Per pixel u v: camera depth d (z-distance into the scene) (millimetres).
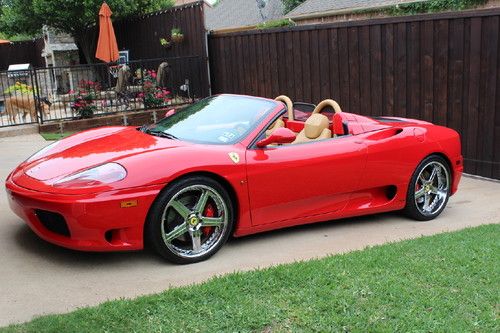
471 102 7312
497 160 7117
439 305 3281
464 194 6668
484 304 3312
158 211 4051
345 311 3197
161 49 15438
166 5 18672
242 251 4570
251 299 3340
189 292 3422
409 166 5387
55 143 5008
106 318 3082
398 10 15891
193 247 4270
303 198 4824
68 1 16609
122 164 4066
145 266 4188
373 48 8641
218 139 4652
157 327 2992
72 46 18953
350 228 5305
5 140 10336
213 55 13055
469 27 7215
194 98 13422
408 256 4125
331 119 5633
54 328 2969
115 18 17312
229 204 4395
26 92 12422
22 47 23984
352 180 5070
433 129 5680
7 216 5320
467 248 4320
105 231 3936
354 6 18469
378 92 8664
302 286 3537
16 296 3613
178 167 4105
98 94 12688
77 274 4004
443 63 7602
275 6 29781
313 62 9898
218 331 2965
